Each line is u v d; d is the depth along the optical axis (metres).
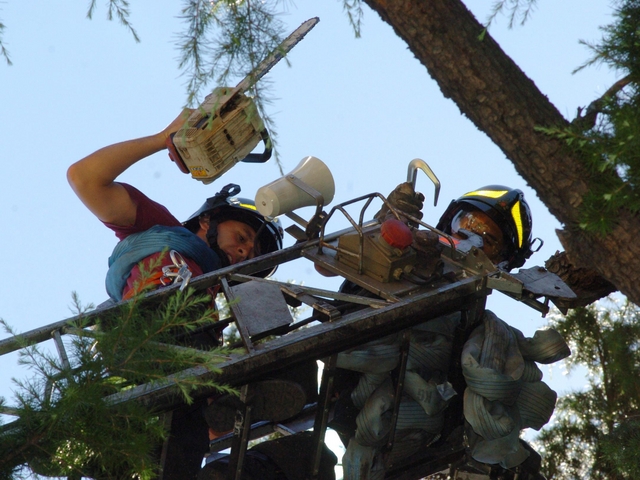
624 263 7.02
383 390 7.98
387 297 7.80
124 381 6.84
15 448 6.24
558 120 7.12
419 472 8.84
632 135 6.44
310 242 8.56
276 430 9.88
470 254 8.35
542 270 8.68
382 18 7.36
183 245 9.13
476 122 7.27
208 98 8.77
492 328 8.16
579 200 7.02
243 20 7.36
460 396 8.23
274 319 7.52
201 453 7.73
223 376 7.05
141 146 9.16
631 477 8.84
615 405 10.47
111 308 7.79
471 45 7.09
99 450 6.26
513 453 8.27
